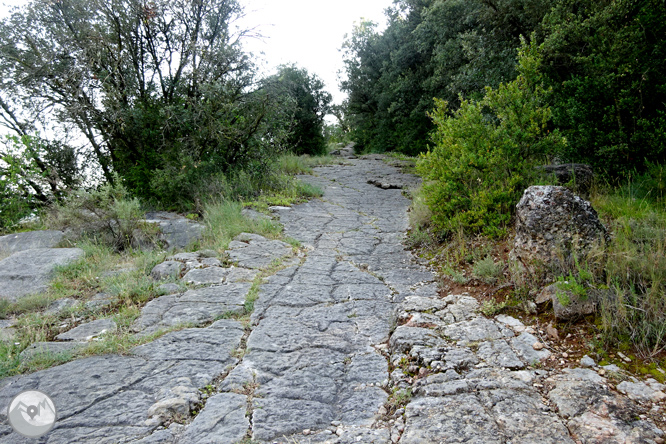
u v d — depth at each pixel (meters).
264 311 4.20
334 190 11.80
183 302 4.42
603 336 2.99
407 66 23.47
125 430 2.46
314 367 3.17
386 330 3.80
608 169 6.18
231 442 2.35
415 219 7.34
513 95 5.55
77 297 4.79
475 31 11.78
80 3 9.49
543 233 3.76
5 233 8.57
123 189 7.64
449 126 5.98
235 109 9.79
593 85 6.15
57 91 9.92
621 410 2.32
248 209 8.59
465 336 3.30
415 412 2.46
